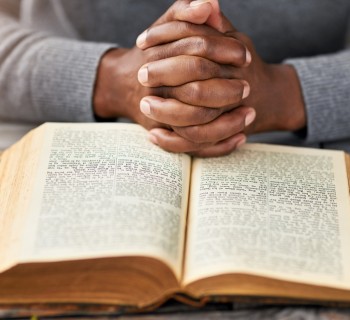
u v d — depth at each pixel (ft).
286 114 1.93
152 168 1.68
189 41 1.69
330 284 1.47
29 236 1.51
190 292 1.51
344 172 1.73
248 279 1.49
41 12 2.29
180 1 1.74
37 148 1.72
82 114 1.97
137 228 1.53
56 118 2.02
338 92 1.93
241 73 1.76
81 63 1.93
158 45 1.75
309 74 1.93
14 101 2.01
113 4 2.25
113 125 1.79
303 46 2.34
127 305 1.53
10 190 1.67
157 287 1.51
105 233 1.51
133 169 1.67
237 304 1.56
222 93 1.66
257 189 1.67
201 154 1.76
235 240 1.54
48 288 1.51
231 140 1.76
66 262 1.46
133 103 1.84
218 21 1.75
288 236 1.56
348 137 2.01
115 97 1.90
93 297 1.53
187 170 1.73
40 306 1.52
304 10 2.23
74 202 1.58
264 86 1.86
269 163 1.75
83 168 1.66
